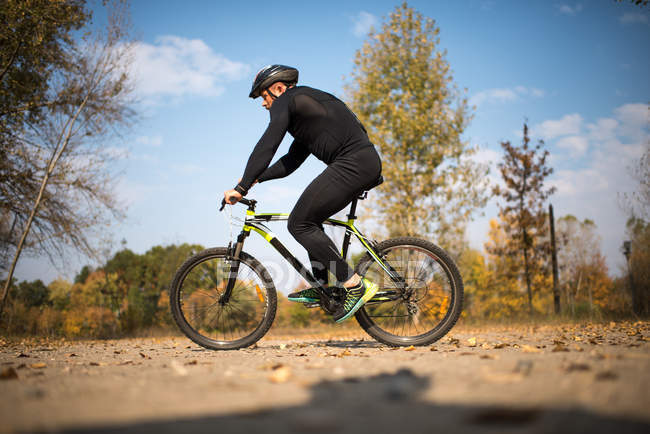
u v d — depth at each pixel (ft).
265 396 4.55
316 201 9.63
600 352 7.47
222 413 3.83
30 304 38.17
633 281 40.24
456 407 3.84
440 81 49.11
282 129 9.68
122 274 117.29
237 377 5.90
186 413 3.86
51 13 35.22
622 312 36.37
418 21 50.65
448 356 7.72
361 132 9.89
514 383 4.75
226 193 9.77
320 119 9.60
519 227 48.80
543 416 3.45
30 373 6.87
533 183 48.73
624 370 5.24
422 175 48.37
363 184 9.71
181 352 10.86
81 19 37.22
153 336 36.14
